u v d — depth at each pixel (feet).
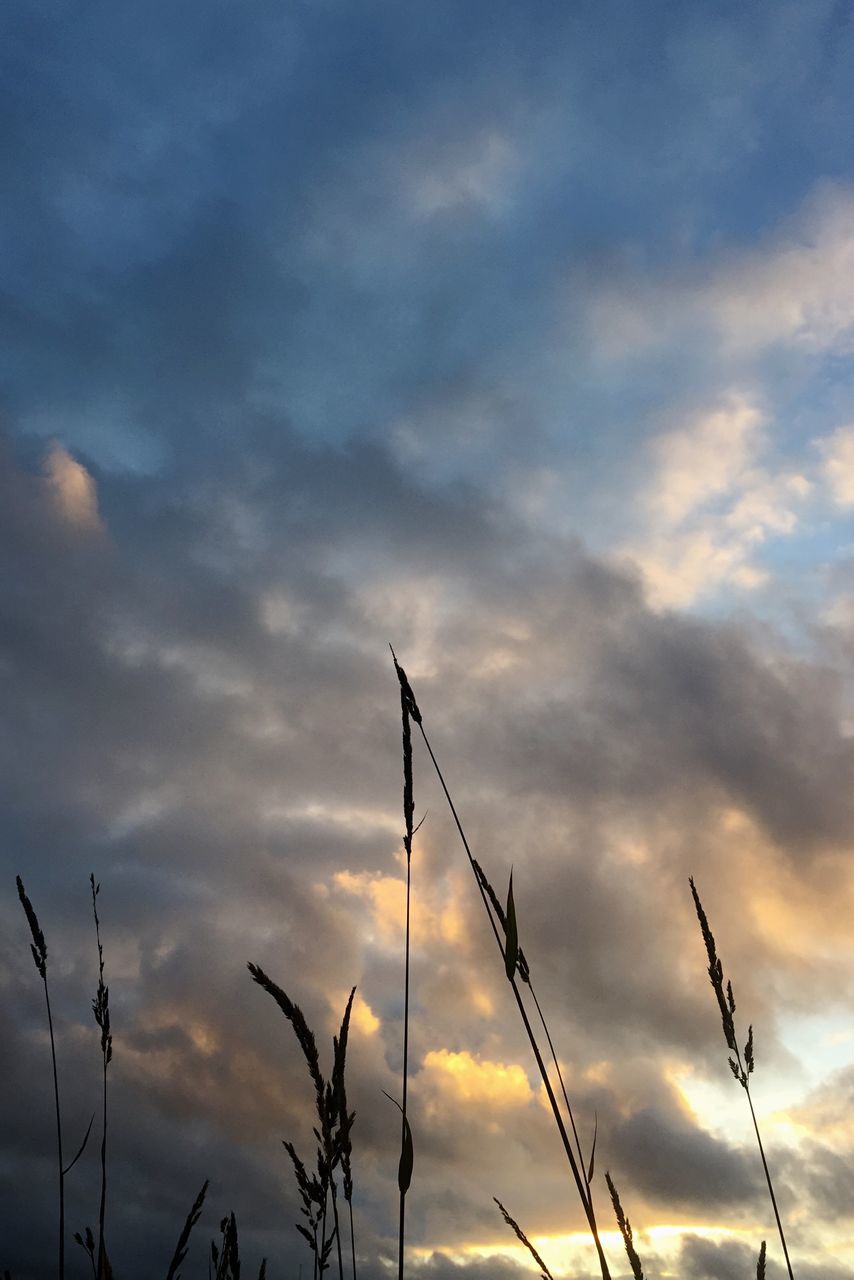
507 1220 9.39
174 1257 8.71
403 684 9.14
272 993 10.01
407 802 9.02
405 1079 8.50
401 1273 8.05
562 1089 7.47
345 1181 9.37
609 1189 10.00
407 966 8.72
